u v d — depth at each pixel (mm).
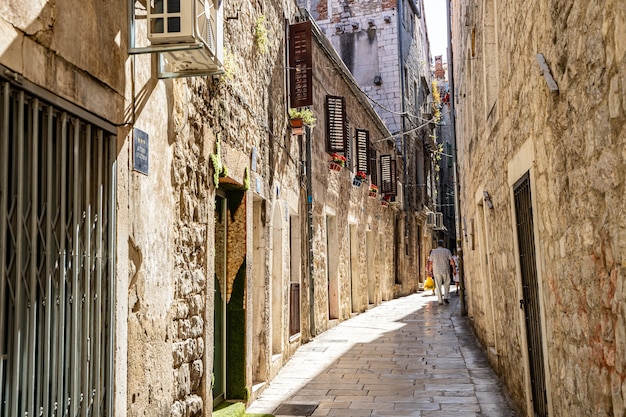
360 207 16156
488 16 6930
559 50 3461
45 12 2756
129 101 3637
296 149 10078
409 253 23562
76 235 3018
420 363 8609
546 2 3709
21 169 2568
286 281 8914
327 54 12523
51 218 2814
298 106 9391
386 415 5871
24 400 2582
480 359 8797
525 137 4664
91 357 3191
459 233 15203
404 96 23203
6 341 2508
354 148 15469
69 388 2984
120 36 3539
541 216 4238
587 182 3061
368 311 16391
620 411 2664
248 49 6691
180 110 4484
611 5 2547
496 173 6605
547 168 3945
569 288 3537
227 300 6426
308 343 10578
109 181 3402
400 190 21812
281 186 8672
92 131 3289
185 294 4574
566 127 3410
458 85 12812
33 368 2635
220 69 4027
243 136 6398
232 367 6309
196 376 4812
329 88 12938
